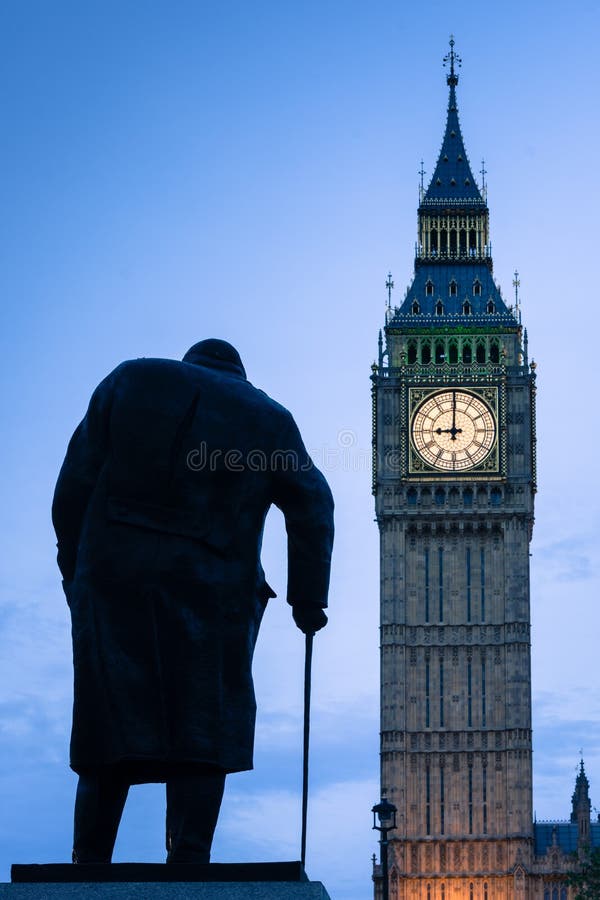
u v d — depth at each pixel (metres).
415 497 132.75
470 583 131.75
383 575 131.88
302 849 12.81
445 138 142.88
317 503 13.37
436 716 129.38
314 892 11.59
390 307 135.75
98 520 12.95
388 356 134.75
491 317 134.50
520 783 127.69
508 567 131.50
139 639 12.74
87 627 12.81
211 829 12.79
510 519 132.25
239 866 11.98
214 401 13.10
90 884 11.62
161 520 12.88
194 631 12.76
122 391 13.04
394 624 130.75
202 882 11.70
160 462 12.88
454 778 128.25
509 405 133.62
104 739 12.69
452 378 133.25
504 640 130.50
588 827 130.38
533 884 126.25
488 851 126.62
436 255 137.88
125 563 12.81
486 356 134.00
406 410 133.38
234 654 12.92
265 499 13.23
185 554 12.83
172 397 12.98
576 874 111.62
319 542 13.38
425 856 126.75
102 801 12.92
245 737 12.90
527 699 129.38
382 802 48.91
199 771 12.78
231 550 12.98
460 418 133.00
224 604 12.89
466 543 132.25
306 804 12.98
